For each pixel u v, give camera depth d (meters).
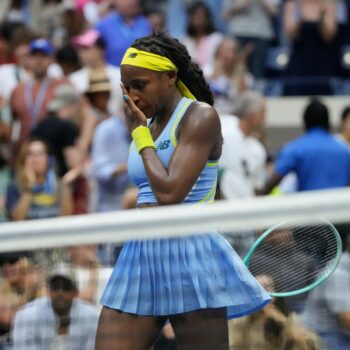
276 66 41.81
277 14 41.84
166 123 14.02
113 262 14.65
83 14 41.34
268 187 28.66
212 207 11.36
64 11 41.03
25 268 13.80
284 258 14.49
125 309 13.52
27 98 33.75
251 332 13.86
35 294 13.67
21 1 42.78
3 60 37.53
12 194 29.61
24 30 37.59
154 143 14.01
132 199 24.28
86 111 33.41
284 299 14.30
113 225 11.65
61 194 28.36
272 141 41.94
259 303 13.66
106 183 30.67
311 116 28.55
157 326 13.72
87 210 30.28
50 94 33.75
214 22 42.12
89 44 35.03
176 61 14.02
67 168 29.88
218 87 35.25
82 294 14.09
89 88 33.78
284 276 14.47
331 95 41.72
